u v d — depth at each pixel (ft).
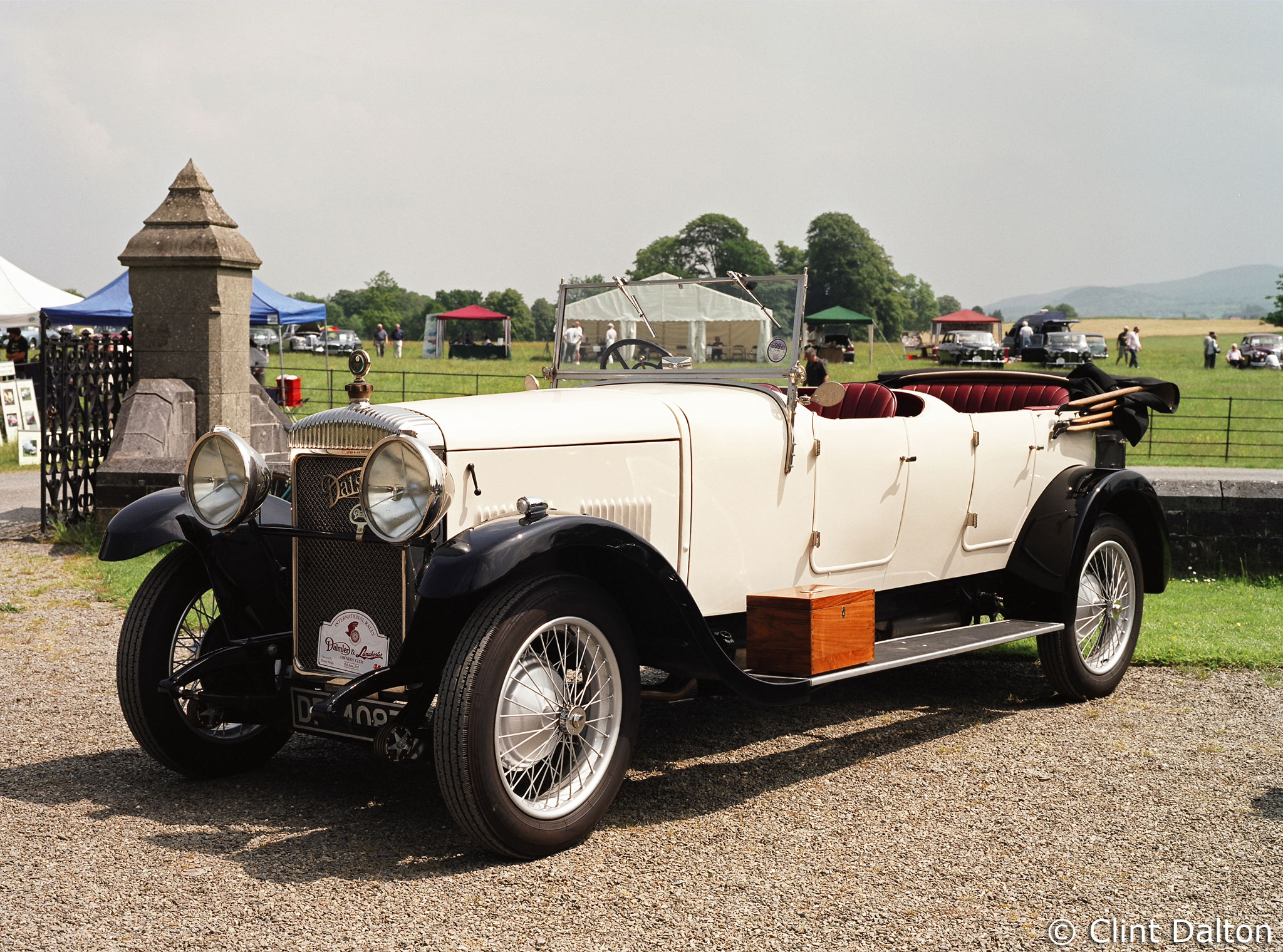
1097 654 18.08
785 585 14.75
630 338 16.48
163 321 32.86
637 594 12.41
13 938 9.36
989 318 189.37
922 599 16.87
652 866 11.07
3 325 66.33
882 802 12.96
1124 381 19.47
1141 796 13.15
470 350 153.99
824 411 17.67
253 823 12.15
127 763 14.16
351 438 11.79
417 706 11.61
